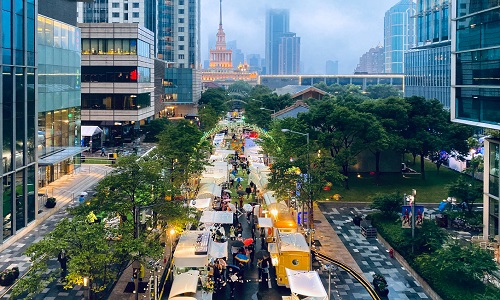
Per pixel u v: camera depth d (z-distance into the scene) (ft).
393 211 174.70
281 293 120.67
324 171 169.07
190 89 624.59
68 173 253.24
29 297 85.92
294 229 142.51
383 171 266.57
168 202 123.75
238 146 352.49
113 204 112.57
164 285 122.52
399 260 141.69
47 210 185.98
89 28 380.37
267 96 459.73
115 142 380.99
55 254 93.50
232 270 126.21
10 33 151.33
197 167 186.39
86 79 384.27
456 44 163.43
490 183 149.59
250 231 170.30
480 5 148.77
